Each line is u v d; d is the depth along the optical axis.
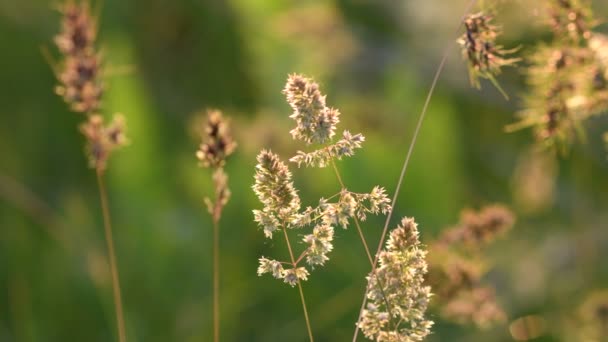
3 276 1.20
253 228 1.31
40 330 1.17
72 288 1.21
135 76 1.42
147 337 1.18
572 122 0.88
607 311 1.07
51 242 1.24
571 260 1.30
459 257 0.96
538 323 1.12
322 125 0.77
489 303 0.96
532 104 0.89
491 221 0.95
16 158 1.44
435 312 0.99
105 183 1.36
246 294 1.24
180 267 1.26
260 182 0.78
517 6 1.05
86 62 0.83
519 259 1.27
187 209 1.34
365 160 1.36
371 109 1.46
